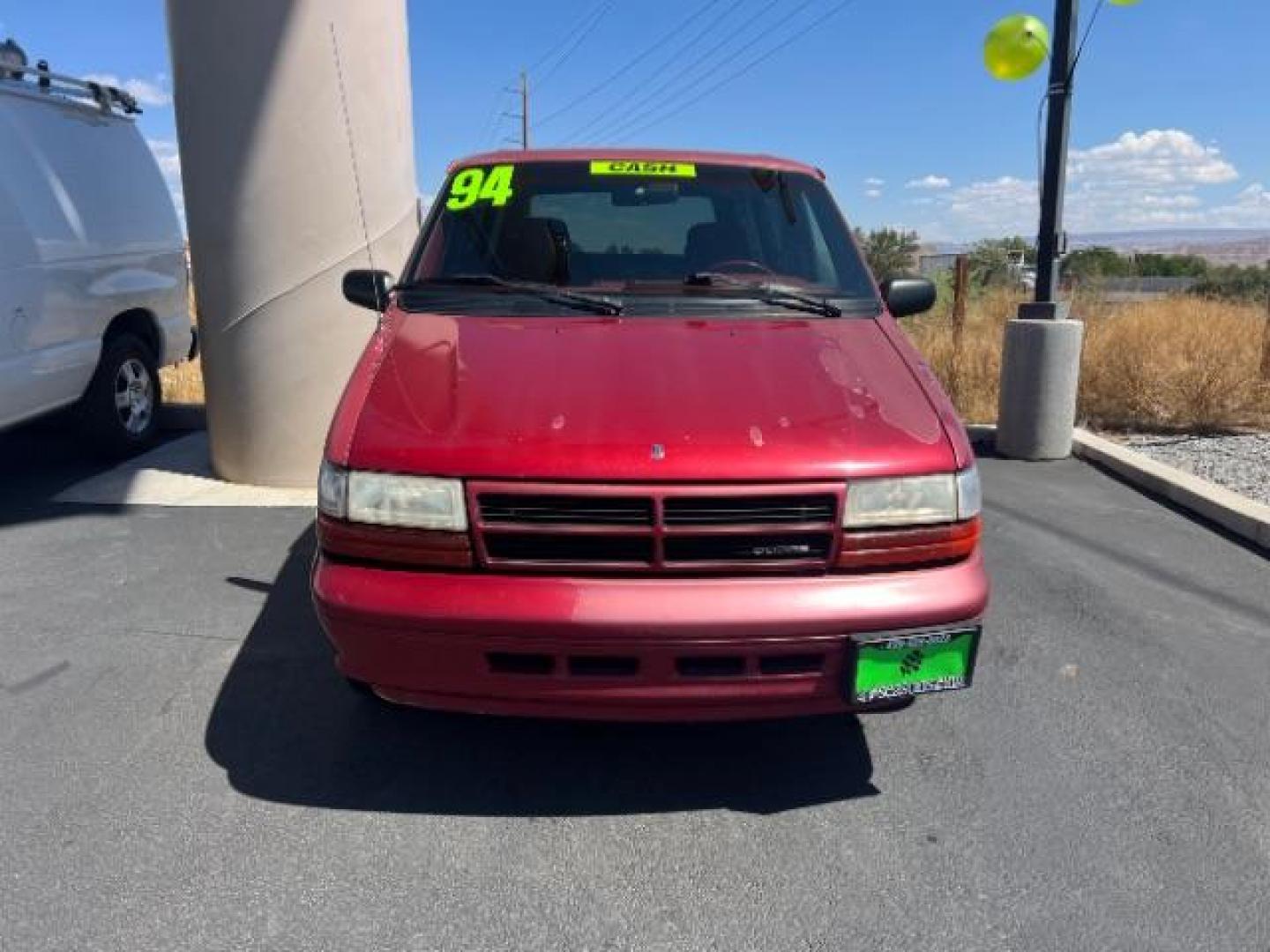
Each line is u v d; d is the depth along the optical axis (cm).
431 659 254
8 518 544
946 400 300
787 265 386
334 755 308
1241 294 1230
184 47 540
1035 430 714
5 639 388
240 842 265
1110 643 398
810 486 254
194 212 566
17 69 578
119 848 261
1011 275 1542
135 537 513
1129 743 323
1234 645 397
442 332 323
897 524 260
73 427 647
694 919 239
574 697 254
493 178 408
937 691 263
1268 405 834
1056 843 271
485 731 324
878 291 387
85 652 377
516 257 375
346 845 265
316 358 579
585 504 251
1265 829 278
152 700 341
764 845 268
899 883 254
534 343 311
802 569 256
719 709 259
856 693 254
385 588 254
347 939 231
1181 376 846
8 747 310
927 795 293
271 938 230
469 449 256
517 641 248
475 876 254
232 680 357
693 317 339
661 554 251
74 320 600
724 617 246
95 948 226
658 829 275
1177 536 537
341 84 550
